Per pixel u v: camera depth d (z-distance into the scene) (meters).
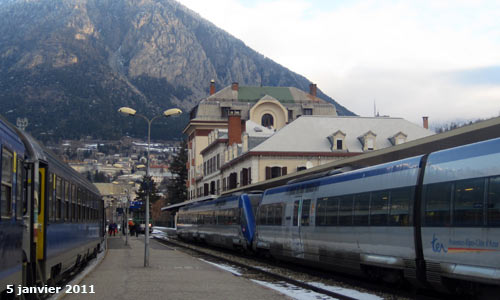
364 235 16.88
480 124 16.77
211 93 106.31
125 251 37.41
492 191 11.62
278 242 25.11
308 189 21.95
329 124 60.31
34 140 12.99
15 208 10.00
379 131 60.31
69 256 17.89
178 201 119.88
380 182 16.27
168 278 19.42
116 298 14.32
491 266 11.50
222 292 15.54
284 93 105.88
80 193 21.02
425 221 13.70
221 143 73.81
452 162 13.06
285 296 14.67
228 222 36.19
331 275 20.84
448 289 13.09
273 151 56.53
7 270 9.28
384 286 16.69
